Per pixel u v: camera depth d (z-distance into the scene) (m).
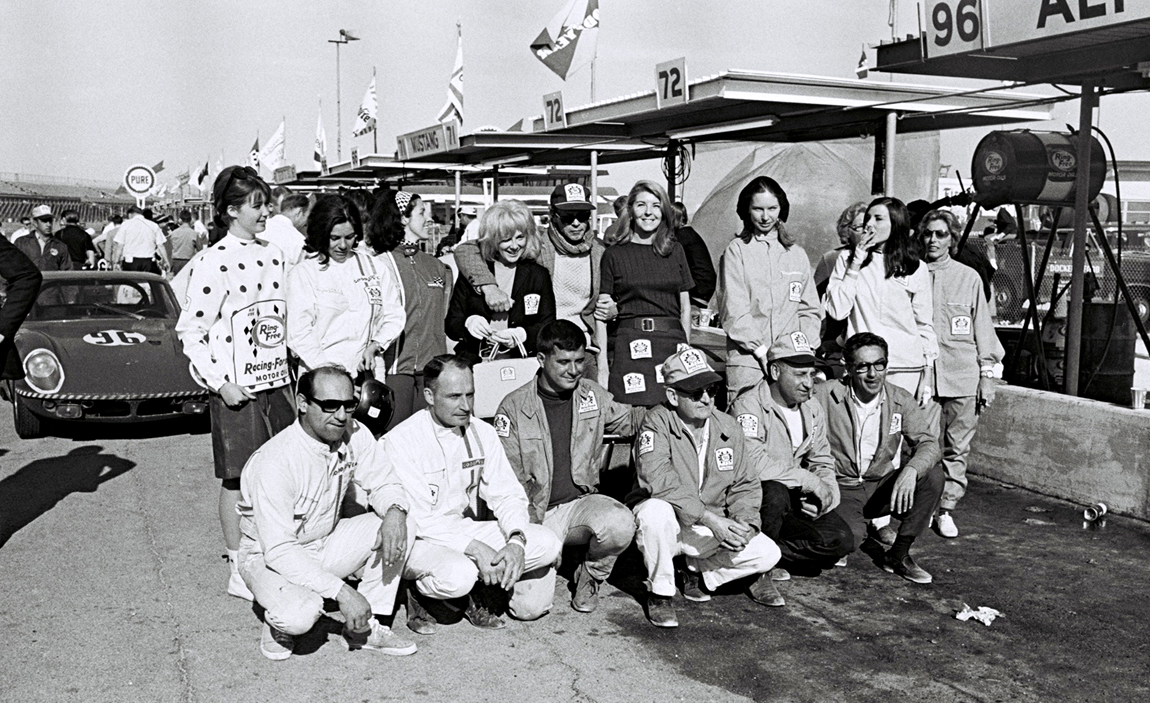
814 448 4.99
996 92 8.12
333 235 4.78
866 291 5.68
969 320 5.81
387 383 5.53
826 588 4.88
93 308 8.91
